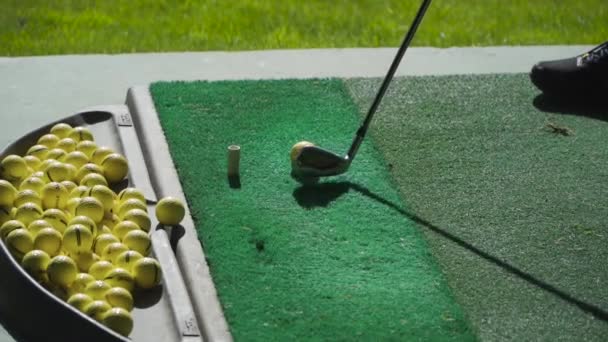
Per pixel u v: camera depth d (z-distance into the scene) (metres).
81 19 10.48
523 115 8.17
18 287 5.46
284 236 6.23
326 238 6.25
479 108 8.25
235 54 9.30
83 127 7.42
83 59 9.05
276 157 7.24
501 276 5.98
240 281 5.77
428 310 5.60
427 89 8.55
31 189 6.30
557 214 6.72
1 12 10.57
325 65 9.14
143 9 10.94
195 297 5.66
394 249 6.18
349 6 11.31
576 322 5.60
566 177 7.22
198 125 7.62
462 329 5.46
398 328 5.43
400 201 6.75
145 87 8.19
